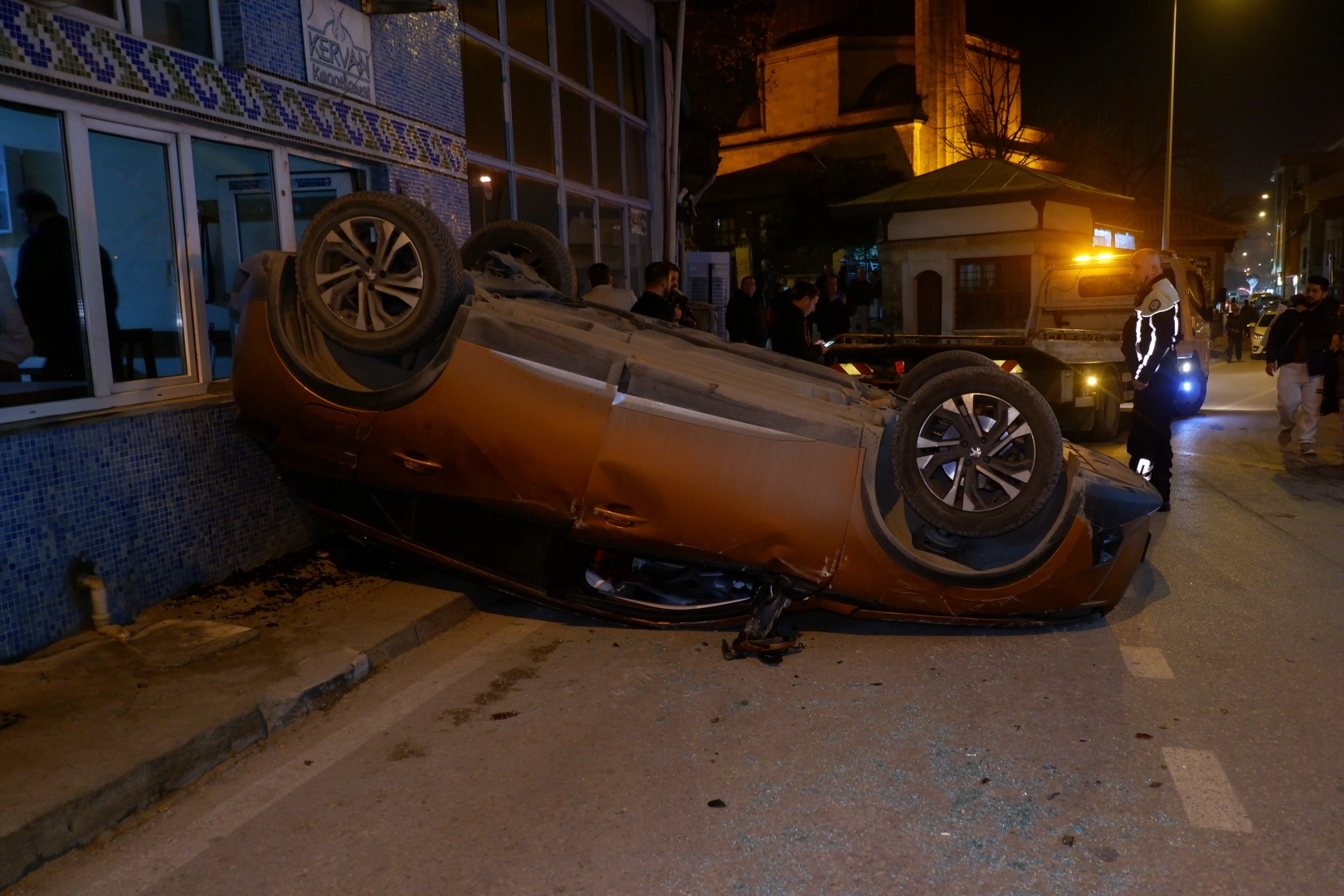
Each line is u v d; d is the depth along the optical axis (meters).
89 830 3.22
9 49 4.43
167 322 5.69
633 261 14.17
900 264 24.09
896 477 4.66
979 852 3.04
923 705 4.17
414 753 3.83
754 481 4.57
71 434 4.70
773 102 51.59
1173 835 3.10
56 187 4.91
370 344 4.84
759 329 11.96
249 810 3.42
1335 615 5.27
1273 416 14.28
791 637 4.87
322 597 5.51
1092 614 5.14
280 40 6.26
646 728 4.00
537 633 5.26
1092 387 11.14
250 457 5.85
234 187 6.17
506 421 4.69
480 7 9.57
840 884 2.88
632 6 13.47
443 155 8.41
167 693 4.09
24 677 4.23
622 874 2.96
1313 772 3.50
